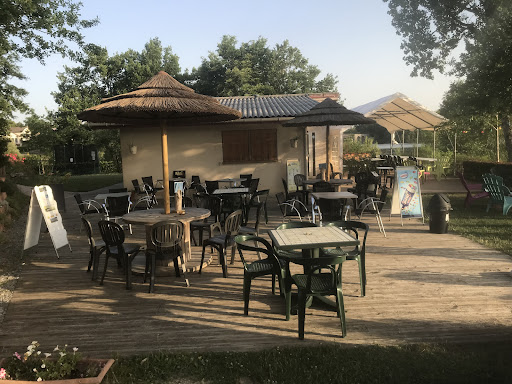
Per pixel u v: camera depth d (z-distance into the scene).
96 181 24.14
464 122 19.67
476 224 8.86
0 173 12.58
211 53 40.75
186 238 6.22
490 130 21.22
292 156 14.12
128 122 7.27
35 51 12.48
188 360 3.45
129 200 9.39
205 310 4.55
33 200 6.91
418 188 9.02
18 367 3.19
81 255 7.14
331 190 9.15
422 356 3.40
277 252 4.70
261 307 4.60
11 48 11.64
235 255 6.88
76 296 5.10
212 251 6.96
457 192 14.09
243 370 3.27
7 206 10.52
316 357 3.41
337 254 4.92
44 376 3.01
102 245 5.72
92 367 3.19
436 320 4.11
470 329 3.89
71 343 3.83
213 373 3.26
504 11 11.60
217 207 8.59
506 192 10.04
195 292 5.14
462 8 13.34
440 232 8.07
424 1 13.80
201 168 14.24
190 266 5.91
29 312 4.61
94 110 5.49
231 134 14.10
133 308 4.67
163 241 5.26
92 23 12.73
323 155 20.22
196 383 3.16
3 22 10.14
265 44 41.91
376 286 5.16
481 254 6.51
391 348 3.55
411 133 35.66
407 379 3.08
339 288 3.86
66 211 12.37
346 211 7.80
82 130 33.31
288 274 4.22
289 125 9.80
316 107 10.16
